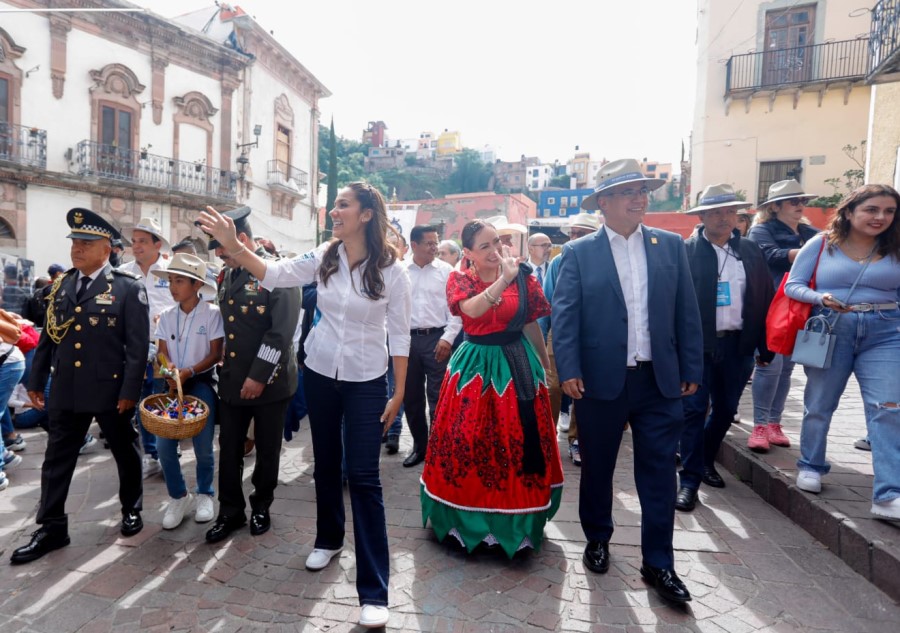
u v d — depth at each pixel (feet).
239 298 10.23
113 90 54.60
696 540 9.94
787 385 13.52
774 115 45.78
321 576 9.00
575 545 10.04
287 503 12.10
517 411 9.61
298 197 76.54
